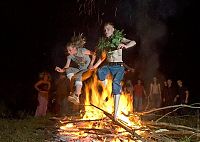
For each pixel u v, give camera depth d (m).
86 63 7.19
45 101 11.68
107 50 6.61
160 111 12.48
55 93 12.30
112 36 6.57
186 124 9.50
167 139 6.66
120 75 6.60
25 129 8.75
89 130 6.97
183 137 7.52
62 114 10.38
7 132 8.47
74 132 7.22
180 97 12.59
